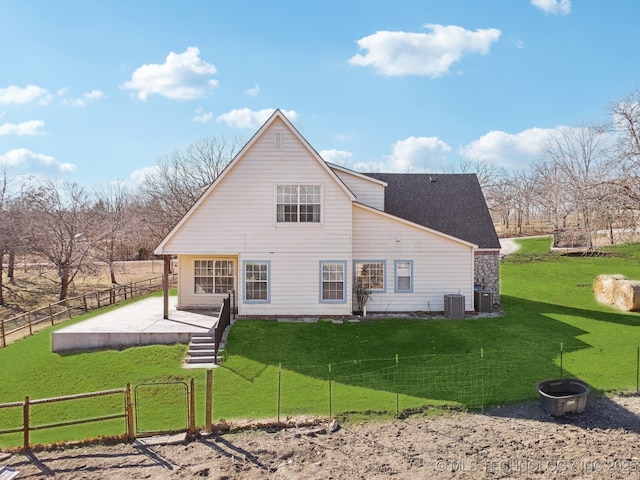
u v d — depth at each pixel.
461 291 21.08
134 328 17.69
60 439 11.23
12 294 37.00
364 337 17.53
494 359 15.34
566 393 12.37
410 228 20.98
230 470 9.22
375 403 12.36
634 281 22.97
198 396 13.19
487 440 10.34
